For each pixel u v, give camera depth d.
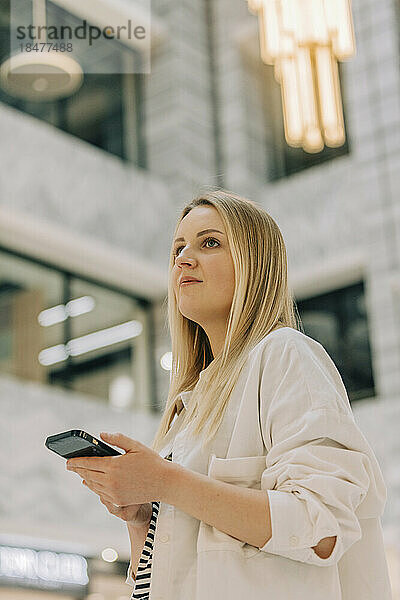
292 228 11.64
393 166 10.98
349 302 11.02
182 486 1.28
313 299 11.34
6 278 10.27
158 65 12.65
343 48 7.99
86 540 9.86
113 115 11.98
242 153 12.31
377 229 10.84
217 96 12.87
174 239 1.67
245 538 1.28
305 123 9.14
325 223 11.38
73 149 11.13
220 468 1.36
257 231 1.59
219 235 1.59
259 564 1.29
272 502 1.27
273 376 1.42
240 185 12.10
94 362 10.59
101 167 11.37
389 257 10.64
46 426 9.66
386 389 10.09
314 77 9.57
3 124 10.50
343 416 1.35
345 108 11.83
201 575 1.29
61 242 10.66
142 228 11.50
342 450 1.32
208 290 1.57
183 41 12.73
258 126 12.71
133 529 1.58
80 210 10.90
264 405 1.41
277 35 8.33
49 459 9.55
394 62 11.34
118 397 10.66
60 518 9.46
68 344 10.42
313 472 1.29
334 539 1.29
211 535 1.31
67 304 10.66
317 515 1.25
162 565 1.35
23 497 9.24
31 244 10.56
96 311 10.96
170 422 1.68
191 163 12.17
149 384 11.09
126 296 11.43
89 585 10.00
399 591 9.20
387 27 11.49
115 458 1.28
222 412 1.44
